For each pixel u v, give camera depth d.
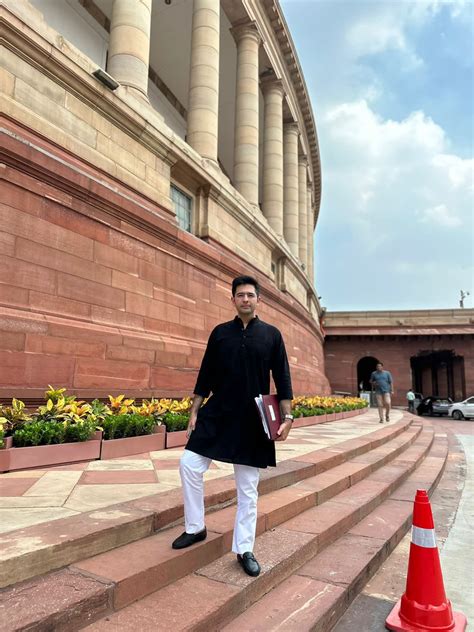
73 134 8.05
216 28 14.16
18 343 6.25
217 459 2.99
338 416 15.29
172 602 2.55
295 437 9.05
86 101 8.35
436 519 5.69
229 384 3.13
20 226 6.64
